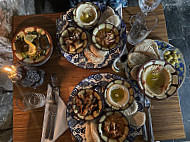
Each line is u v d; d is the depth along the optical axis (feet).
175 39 6.31
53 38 3.42
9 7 3.82
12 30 3.52
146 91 2.88
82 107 2.87
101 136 2.76
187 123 5.78
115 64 3.23
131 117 2.96
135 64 3.10
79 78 3.26
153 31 3.40
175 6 6.50
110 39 3.06
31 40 3.16
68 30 3.12
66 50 3.10
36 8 5.58
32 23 3.51
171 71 2.90
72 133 2.99
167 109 3.11
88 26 3.18
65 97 3.21
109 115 2.79
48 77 3.28
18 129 3.12
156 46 3.13
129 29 3.42
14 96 3.23
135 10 3.49
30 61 3.13
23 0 4.73
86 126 2.97
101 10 3.35
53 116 3.08
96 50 3.10
